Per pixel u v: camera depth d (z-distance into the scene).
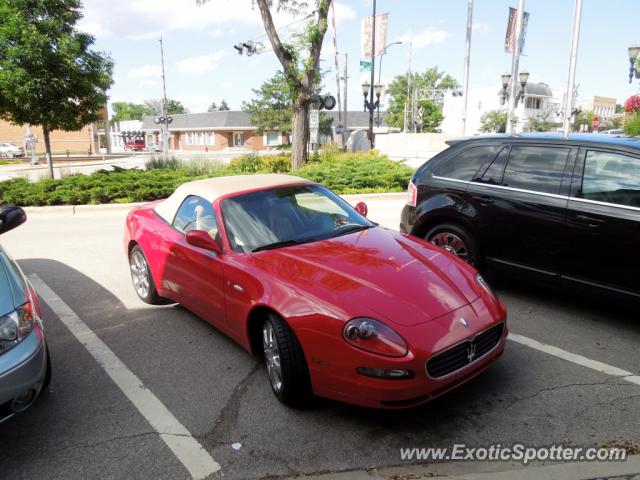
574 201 4.45
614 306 4.97
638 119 15.66
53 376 3.89
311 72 17.16
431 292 3.21
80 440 3.07
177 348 4.30
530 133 5.29
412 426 3.09
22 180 13.54
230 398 3.48
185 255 4.35
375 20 24.94
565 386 3.48
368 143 24.30
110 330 4.73
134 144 65.56
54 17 13.48
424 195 5.66
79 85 13.88
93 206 11.93
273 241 3.99
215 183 4.75
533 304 5.05
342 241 3.97
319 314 3.01
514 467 2.70
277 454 2.86
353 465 2.75
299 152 17.72
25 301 3.10
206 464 2.80
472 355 3.05
